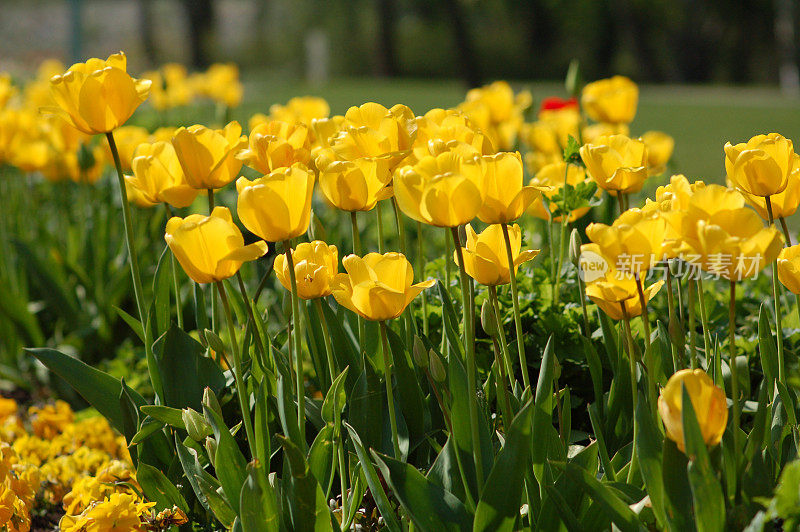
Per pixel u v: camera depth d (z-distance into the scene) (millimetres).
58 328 4520
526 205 2750
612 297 2711
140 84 2922
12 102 6238
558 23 37531
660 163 3732
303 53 42844
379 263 2732
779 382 2828
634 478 2789
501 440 2822
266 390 2908
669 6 34469
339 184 2807
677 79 34656
